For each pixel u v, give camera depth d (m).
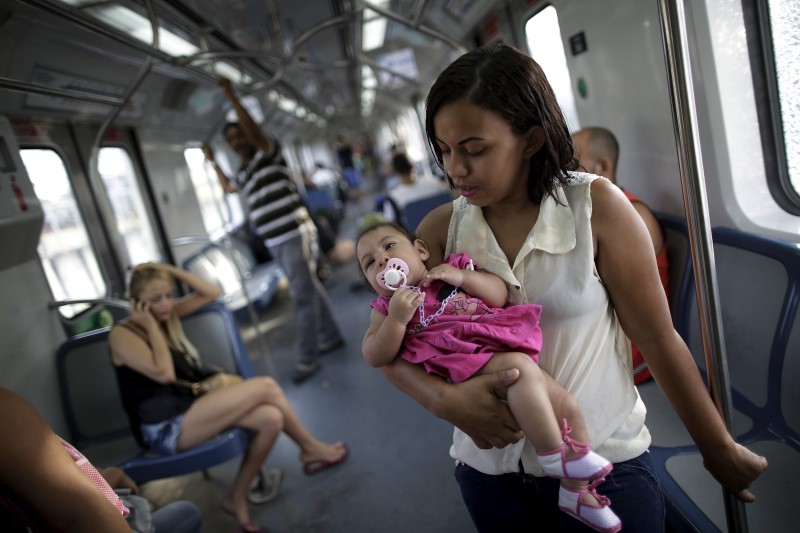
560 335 0.92
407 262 1.05
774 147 1.68
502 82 0.77
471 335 0.94
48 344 2.59
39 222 2.39
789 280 1.45
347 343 4.32
